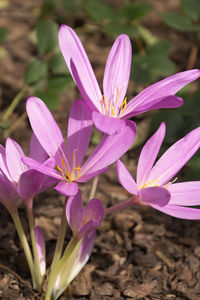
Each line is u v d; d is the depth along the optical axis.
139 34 0.89
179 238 0.63
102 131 0.47
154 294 0.57
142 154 0.52
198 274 0.59
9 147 0.52
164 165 0.53
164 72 0.73
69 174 0.50
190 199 0.52
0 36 0.74
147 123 0.73
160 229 0.63
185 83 0.51
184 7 0.79
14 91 0.80
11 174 0.52
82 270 0.58
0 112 0.75
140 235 0.63
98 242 0.62
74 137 0.52
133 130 0.50
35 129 0.51
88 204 0.50
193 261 0.60
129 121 0.50
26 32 0.99
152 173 0.53
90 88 0.52
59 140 0.51
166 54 0.74
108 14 0.77
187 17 0.78
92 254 0.60
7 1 1.12
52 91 0.69
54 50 0.73
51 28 0.74
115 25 0.76
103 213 0.50
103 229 0.63
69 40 0.51
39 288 0.56
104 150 0.50
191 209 0.51
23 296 0.56
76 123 0.52
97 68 0.87
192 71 0.52
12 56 0.90
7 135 0.72
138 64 0.73
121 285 0.58
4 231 0.62
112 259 0.60
